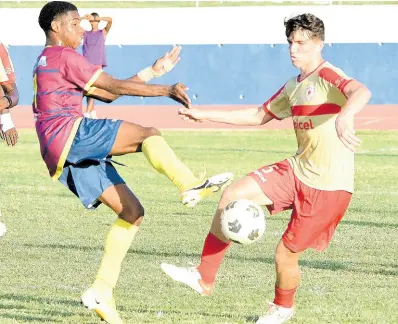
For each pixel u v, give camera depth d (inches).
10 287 684.1
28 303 629.9
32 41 2556.6
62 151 512.7
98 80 514.3
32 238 900.0
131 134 512.7
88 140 512.1
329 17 2598.4
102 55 1935.3
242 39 2518.5
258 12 2613.2
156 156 500.1
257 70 2439.7
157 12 2657.5
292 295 550.3
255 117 571.2
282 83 2436.0
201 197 486.6
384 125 2089.1
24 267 760.3
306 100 529.0
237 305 628.7
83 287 687.1
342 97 519.5
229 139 1868.8
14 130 783.1
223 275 734.5
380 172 1408.7
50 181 1311.5
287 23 534.9
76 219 1014.4
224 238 542.0
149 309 613.3
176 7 2780.5
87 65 515.5
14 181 1310.3
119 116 2247.8
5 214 1043.3
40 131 521.3
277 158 1567.4
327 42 2449.6
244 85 2447.1
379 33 2529.5
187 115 570.9
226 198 539.5
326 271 750.5
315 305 627.2
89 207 534.3
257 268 764.0
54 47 524.1
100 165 534.6
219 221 536.7
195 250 845.2
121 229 541.0
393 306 626.5
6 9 2650.1
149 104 2484.0
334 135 525.7
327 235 546.3
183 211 1068.5
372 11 2598.4
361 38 2522.1
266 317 549.0
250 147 1732.3
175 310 611.5
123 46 2454.5
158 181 1314.0
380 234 929.5
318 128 526.6
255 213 526.0
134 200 536.4
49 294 661.3
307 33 527.8
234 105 2440.9
